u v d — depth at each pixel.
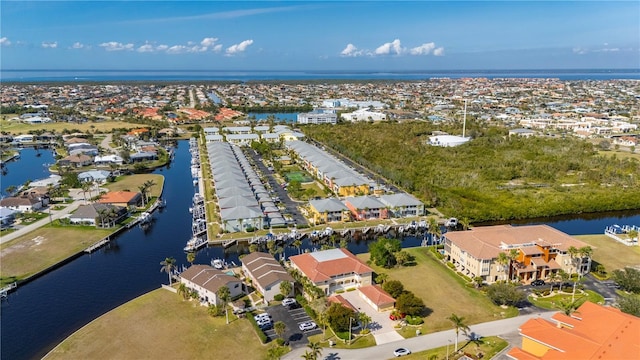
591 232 163.38
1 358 88.31
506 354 86.50
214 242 146.12
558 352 78.00
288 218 167.50
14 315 104.19
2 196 197.75
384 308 104.44
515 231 130.38
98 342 91.38
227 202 167.62
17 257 132.38
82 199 189.50
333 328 94.75
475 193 193.62
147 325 97.56
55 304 109.12
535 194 194.50
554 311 105.38
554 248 122.56
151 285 118.94
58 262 130.12
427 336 94.31
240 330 96.00
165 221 169.12
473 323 99.56
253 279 116.19
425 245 148.00
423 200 190.38
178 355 87.25
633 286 111.62
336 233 156.25
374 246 132.75
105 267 130.12
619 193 194.00
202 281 108.88
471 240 126.69
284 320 100.38
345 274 116.75
